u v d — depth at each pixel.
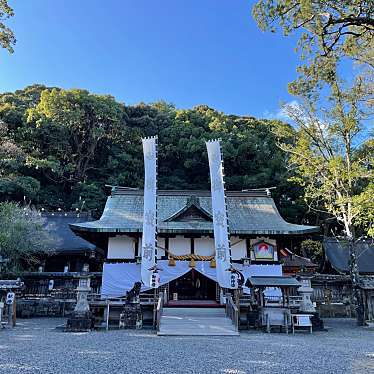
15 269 19.20
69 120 40.53
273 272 17.52
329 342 10.15
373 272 23.98
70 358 7.10
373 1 6.74
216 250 14.84
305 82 8.98
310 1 6.98
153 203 15.29
